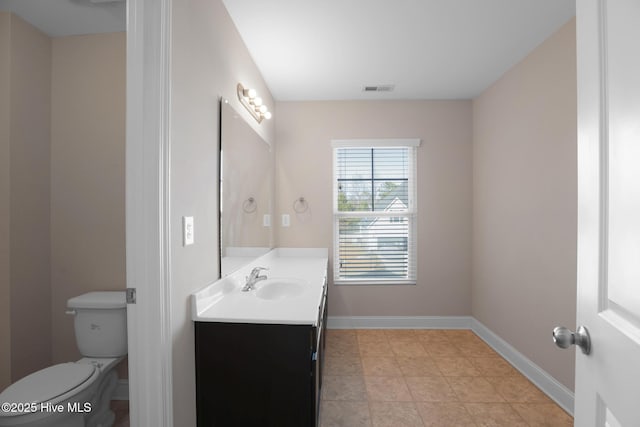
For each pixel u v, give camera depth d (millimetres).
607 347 643
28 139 1961
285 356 1396
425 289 3295
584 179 737
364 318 3295
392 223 3346
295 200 3301
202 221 1502
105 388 1872
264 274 2348
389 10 1854
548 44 2141
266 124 2855
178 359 1275
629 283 578
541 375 2191
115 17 1912
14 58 1883
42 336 2045
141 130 1141
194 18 1413
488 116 2953
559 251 2043
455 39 2170
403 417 1885
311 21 1954
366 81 2840
